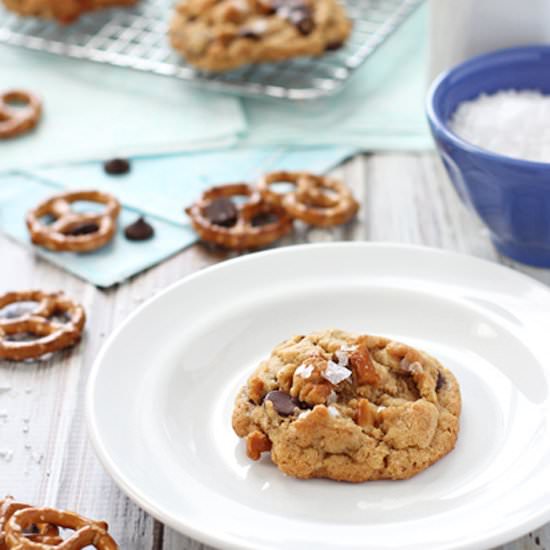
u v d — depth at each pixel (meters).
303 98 1.01
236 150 1.00
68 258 0.92
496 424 0.81
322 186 0.96
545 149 0.90
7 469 0.81
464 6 0.96
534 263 0.91
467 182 0.89
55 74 1.07
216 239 0.92
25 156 0.99
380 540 0.76
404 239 0.93
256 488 0.79
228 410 0.82
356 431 0.79
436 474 0.79
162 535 0.79
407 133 1.00
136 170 0.98
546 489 0.77
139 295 0.90
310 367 0.80
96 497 0.80
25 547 0.76
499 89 0.94
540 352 0.83
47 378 0.86
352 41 1.06
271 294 0.86
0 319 0.88
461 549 0.75
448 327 0.85
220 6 1.03
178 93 1.04
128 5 1.11
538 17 0.96
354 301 0.86
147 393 0.82
